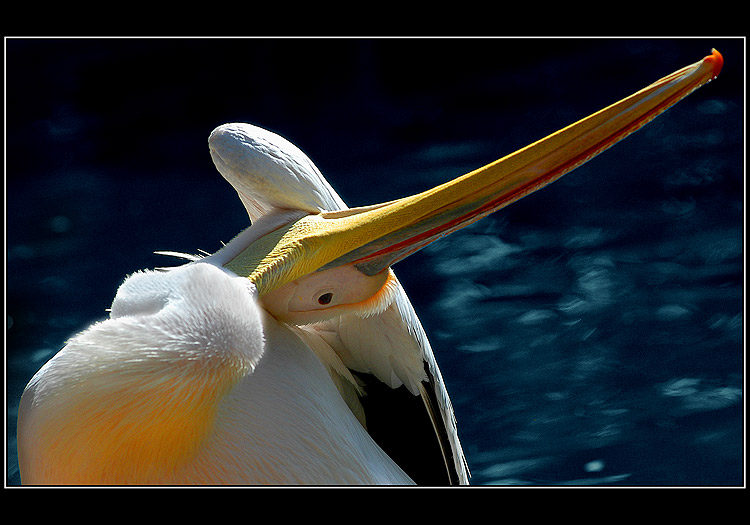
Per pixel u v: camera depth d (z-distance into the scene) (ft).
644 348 37.60
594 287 42.04
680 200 49.06
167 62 66.69
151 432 12.21
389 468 16.34
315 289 14.35
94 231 50.85
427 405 17.49
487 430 33.91
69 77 65.67
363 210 14.39
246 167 14.48
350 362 17.37
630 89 63.82
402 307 16.21
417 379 17.22
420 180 56.24
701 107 58.39
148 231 50.72
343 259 14.11
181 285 12.17
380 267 14.34
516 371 36.96
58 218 52.37
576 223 47.73
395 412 17.62
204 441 12.98
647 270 43.06
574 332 38.99
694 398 34.58
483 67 67.05
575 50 66.49
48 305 42.93
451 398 35.73
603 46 66.33
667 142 55.01
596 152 13.64
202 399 12.05
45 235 50.31
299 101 66.39
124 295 12.54
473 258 45.42
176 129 63.21
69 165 59.16
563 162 13.67
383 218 14.03
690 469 31.24
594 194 50.31
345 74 67.26
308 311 14.64
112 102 64.95
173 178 57.16
